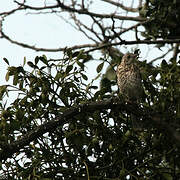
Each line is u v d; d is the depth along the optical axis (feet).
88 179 41.63
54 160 44.04
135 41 64.39
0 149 43.55
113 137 44.70
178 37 63.62
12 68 43.75
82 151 44.24
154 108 45.32
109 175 43.98
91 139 44.57
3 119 43.01
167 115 44.34
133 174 43.45
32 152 44.70
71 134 43.27
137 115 43.55
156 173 43.04
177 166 44.32
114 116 44.98
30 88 43.73
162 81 46.19
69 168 43.37
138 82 54.44
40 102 43.62
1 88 43.65
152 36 62.90
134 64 55.06
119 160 43.39
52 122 42.70
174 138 36.17
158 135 44.06
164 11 60.44
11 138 43.96
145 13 62.39
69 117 42.83
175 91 45.47
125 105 43.39
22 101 43.75
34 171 42.16
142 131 44.75
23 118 43.80
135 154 43.83
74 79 44.62
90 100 44.96
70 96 44.29
